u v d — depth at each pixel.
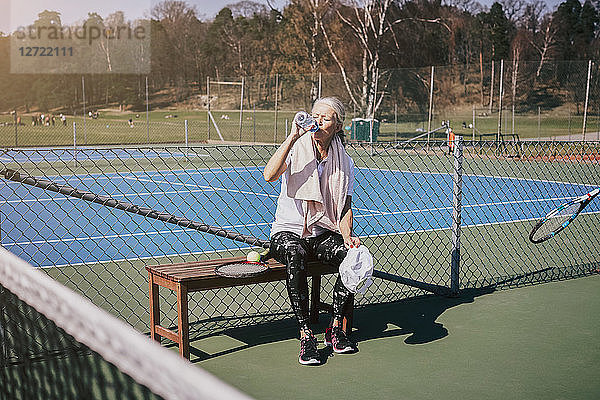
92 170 15.28
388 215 9.10
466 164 16.75
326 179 3.81
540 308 4.56
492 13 49.97
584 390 3.15
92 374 1.77
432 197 11.01
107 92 50.03
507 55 50.44
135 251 6.59
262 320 4.31
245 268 3.59
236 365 3.49
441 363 3.52
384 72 33.06
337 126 3.82
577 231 7.67
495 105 38.41
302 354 3.50
